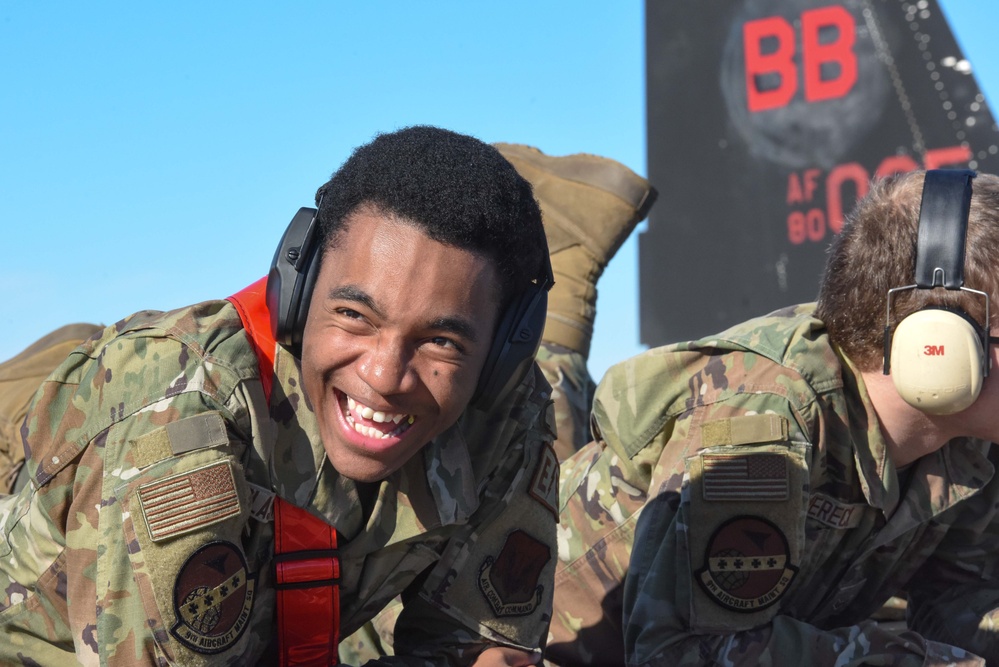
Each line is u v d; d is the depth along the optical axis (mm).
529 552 1941
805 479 2008
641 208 3934
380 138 1580
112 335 1701
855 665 2006
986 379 1957
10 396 3412
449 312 1513
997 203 1939
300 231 1592
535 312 1656
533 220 1630
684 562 2021
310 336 1579
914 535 2328
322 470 1700
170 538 1538
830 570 2268
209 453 1573
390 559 1821
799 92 5289
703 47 5422
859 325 2061
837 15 5203
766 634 2006
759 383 2074
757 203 5320
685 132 5461
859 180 5164
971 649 2330
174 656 1558
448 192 1496
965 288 1917
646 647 2023
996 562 2408
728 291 5305
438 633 1921
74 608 1613
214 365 1622
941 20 5070
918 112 5055
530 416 1926
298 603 1727
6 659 1841
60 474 1661
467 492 1802
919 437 2102
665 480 2111
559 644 2537
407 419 1601
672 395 2227
